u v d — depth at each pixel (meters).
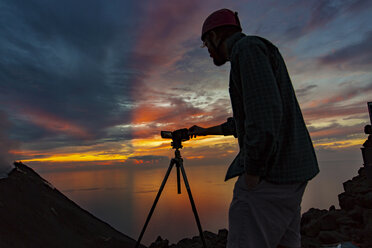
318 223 3.12
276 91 0.97
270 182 1.04
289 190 1.06
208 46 1.39
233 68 1.12
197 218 2.36
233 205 1.15
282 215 1.07
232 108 1.22
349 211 3.23
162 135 2.25
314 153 1.21
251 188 1.02
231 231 1.13
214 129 2.01
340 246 2.06
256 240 1.06
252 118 0.96
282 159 1.05
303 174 1.06
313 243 2.81
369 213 2.87
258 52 1.03
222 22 1.28
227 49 1.24
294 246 1.19
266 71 0.99
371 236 2.51
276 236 1.06
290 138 1.06
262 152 0.94
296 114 1.12
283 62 1.17
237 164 1.18
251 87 0.98
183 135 2.23
